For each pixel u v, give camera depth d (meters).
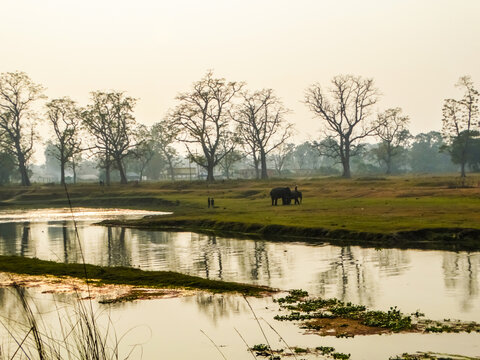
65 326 13.73
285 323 14.41
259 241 32.56
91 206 80.44
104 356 7.32
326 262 23.94
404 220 34.50
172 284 20.00
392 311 15.20
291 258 25.50
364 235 30.59
